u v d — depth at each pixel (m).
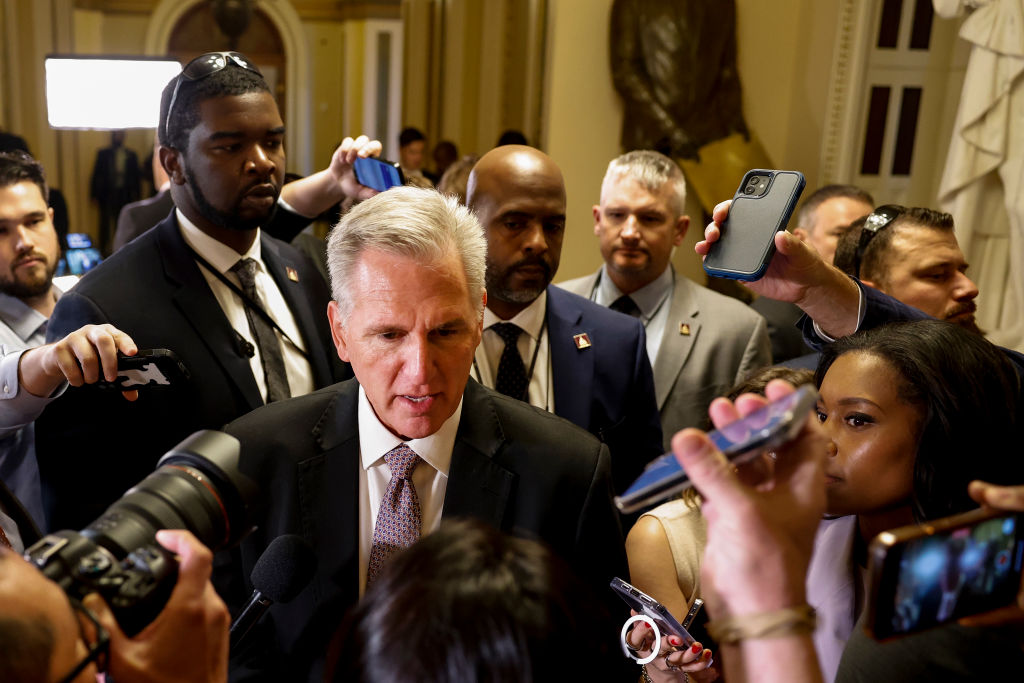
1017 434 1.37
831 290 1.70
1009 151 4.64
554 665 0.77
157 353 1.69
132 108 4.45
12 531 1.95
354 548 1.55
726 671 0.84
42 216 2.57
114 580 0.90
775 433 0.81
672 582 1.88
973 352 1.38
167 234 2.23
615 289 3.21
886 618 0.89
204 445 1.17
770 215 1.69
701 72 6.58
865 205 3.85
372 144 2.61
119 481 2.05
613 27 6.57
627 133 6.68
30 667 0.74
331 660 0.86
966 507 1.37
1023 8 4.46
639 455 2.49
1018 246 4.62
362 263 1.45
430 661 0.77
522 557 0.84
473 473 1.57
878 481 1.38
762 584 0.82
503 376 2.39
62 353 1.71
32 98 9.73
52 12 9.76
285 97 11.16
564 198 2.39
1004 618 0.96
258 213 2.21
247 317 2.28
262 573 1.29
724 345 3.12
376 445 1.56
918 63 6.40
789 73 6.95
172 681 0.90
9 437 2.16
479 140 9.78
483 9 9.60
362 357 1.47
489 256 2.34
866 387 1.38
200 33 10.98
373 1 10.12
